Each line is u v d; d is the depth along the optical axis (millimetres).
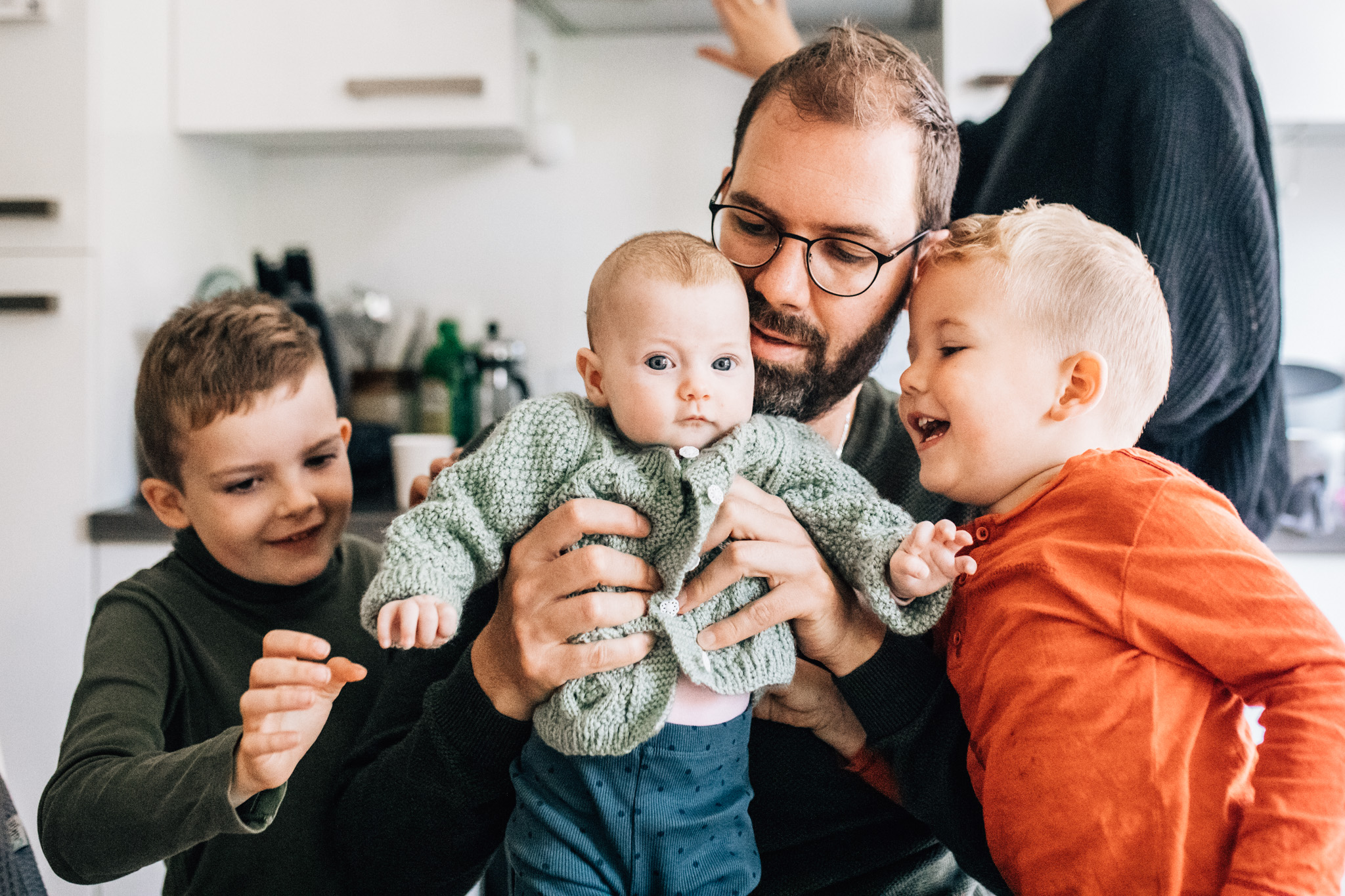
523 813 832
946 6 1995
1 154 1939
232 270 2453
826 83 887
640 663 811
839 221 888
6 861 772
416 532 810
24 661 1973
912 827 919
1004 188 1235
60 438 1949
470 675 838
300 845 1007
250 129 2180
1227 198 1062
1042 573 780
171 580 1085
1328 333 2295
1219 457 1187
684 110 2398
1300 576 1822
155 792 768
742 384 855
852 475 884
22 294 1952
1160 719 717
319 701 732
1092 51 1166
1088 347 835
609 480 823
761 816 903
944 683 857
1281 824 649
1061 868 725
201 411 1018
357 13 2137
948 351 863
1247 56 1192
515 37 2111
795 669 864
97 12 1922
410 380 2404
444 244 2500
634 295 835
